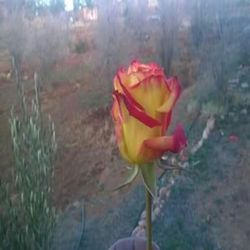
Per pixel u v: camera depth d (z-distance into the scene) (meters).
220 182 0.76
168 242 0.67
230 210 0.72
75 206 0.77
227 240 0.69
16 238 0.40
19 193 0.41
